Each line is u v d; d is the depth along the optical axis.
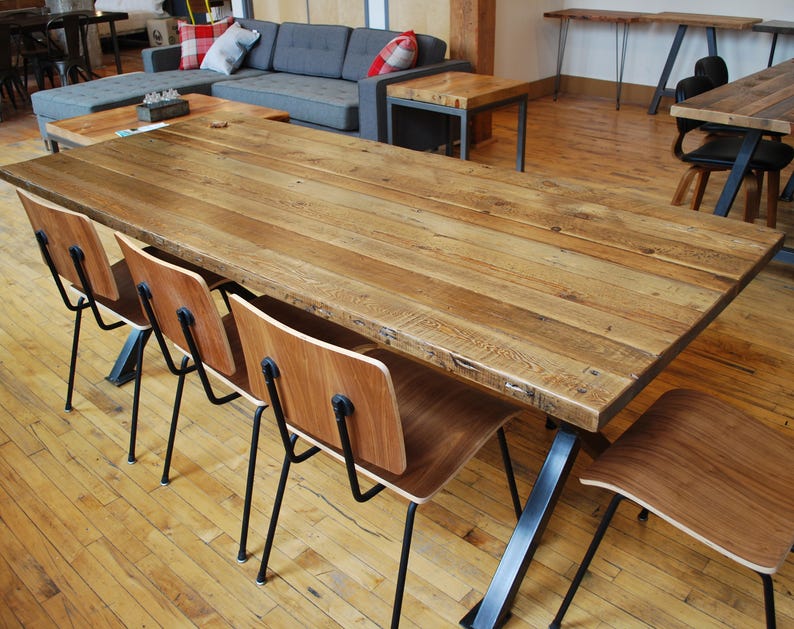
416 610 1.80
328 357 1.39
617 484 1.47
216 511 2.14
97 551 2.01
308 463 2.32
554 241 1.80
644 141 5.55
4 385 2.77
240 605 1.83
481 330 1.42
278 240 1.87
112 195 2.26
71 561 1.98
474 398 1.80
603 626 1.74
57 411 2.61
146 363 2.88
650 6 6.34
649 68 6.55
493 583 1.72
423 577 1.89
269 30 5.99
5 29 6.70
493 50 5.49
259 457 2.35
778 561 1.30
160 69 6.11
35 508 2.17
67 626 1.79
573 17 6.35
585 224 1.90
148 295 1.95
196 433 2.48
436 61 5.12
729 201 3.27
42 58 7.33
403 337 1.42
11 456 2.39
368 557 1.96
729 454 1.57
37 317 3.26
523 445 2.37
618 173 4.83
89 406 2.63
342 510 2.13
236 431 2.49
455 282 1.62
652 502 1.43
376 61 5.00
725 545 1.34
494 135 5.86
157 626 1.78
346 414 1.45
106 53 10.00
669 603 1.79
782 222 3.97
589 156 5.22
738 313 3.14
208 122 3.08
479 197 2.11
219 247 1.83
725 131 4.00
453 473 1.57
